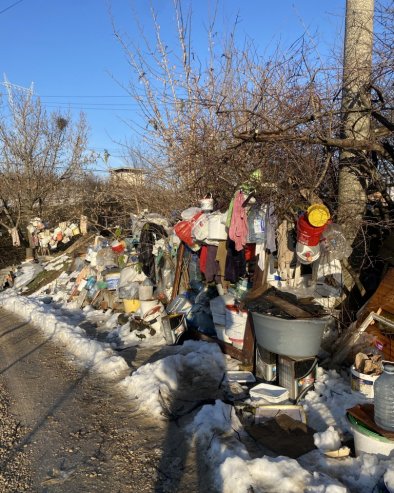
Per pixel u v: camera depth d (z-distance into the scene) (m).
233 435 4.23
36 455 4.43
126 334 8.40
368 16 5.80
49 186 25.75
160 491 3.69
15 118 24.86
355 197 6.13
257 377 5.70
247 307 5.51
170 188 10.19
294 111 6.04
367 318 5.12
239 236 6.05
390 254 5.68
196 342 6.93
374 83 5.73
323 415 4.53
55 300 13.04
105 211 13.17
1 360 7.78
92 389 6.01
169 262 8.87
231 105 7.96
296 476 3.49
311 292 6.07
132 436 4.63
